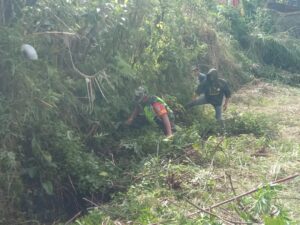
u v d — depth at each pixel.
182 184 4.23
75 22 5.89
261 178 4.37
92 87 5.77
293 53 12.63
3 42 4.91
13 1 5.34
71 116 5.33
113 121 5.91
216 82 6.80
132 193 4.10
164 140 5.30
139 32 6.65
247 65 11.15
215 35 9.76
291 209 3.61
